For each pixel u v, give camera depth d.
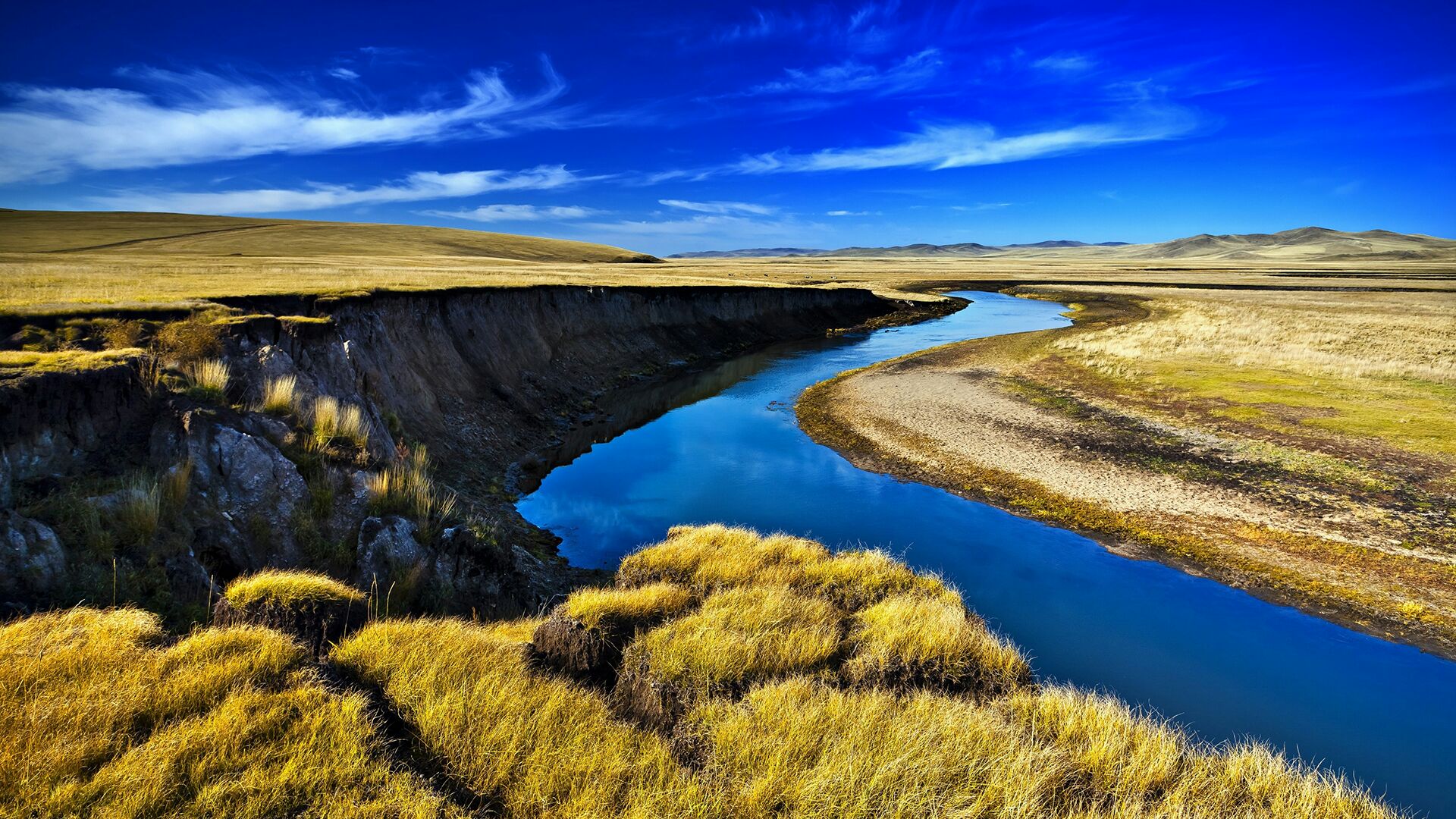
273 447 11.41
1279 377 32.66
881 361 43.56
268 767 5.08
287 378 13.80
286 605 7.57
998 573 15.03
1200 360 37.84
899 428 26.55
